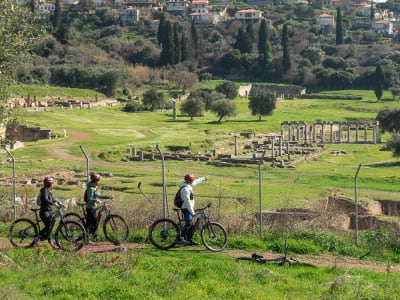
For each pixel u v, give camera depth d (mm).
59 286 20844
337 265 25031
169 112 184125
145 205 34906
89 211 27375
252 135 145750
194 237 28344
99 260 24141
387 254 28031
